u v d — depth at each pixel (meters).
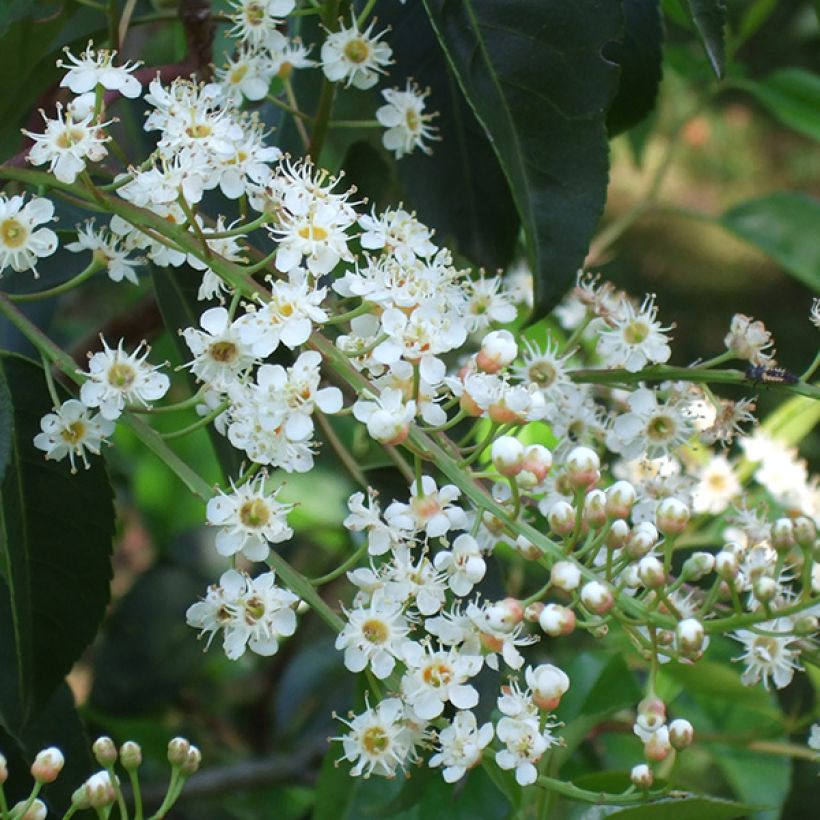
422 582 0.32
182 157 0.32
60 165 0.32
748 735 0.42
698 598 0.34
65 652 0.36
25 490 0.35
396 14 0.38
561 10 0.34
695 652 0.31
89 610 0.36
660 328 0.35
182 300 0.37
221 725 0.52
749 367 0.35
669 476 0.36
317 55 0.39
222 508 0.32
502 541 0.34
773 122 1.30
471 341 0.40
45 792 0.36
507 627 0.31
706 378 0.35
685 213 0.48
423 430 0.32
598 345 0.35
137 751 0.32
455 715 0.32
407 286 0.32
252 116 0.34
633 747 0.44
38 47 0.36
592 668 0.40
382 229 0.33
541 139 0.34
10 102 0.37
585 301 0.35
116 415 0.32
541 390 0.35
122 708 0.48
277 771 0.45
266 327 0.31
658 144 1.24
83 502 0.35
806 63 1.10
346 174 0.39
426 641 0.31
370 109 0.42
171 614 0.49
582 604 0.31
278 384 0.31
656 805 0.32
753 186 1.28
